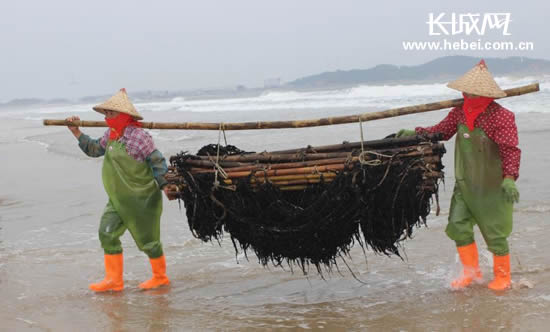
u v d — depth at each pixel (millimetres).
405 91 33844
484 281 5223
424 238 6664
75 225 8047
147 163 5344
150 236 5488
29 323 4801
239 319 4730
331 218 4664
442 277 5461
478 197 4883
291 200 4906
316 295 5230
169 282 5715
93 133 21656
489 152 4797
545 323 4238
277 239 4824
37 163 14320
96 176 11766
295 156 4812
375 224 4719
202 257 6500
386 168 4590
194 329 4559
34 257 6688
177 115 30766
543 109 17109
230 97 65875
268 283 5613
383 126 16016
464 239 5086
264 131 17188
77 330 4617
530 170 9445
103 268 6234
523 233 6535
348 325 4496
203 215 4992
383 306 4844
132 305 5148
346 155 4727
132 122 5336
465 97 4820
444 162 10609
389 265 5910
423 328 4344
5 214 8961
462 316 4492
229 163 4906
